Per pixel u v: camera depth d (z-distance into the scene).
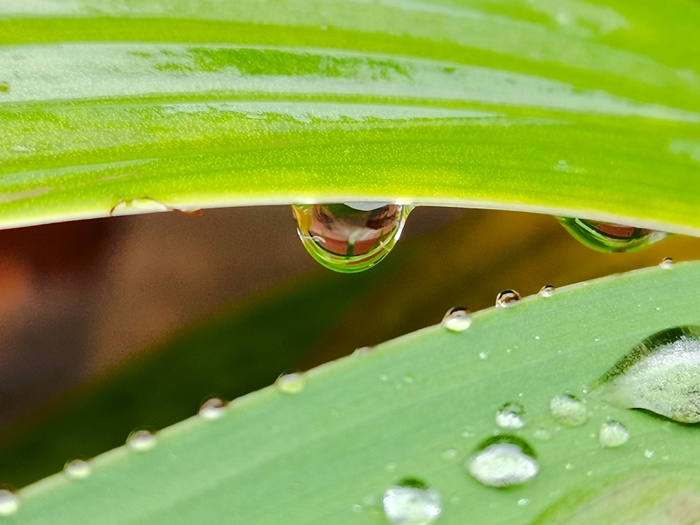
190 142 0.09
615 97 0.09
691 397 0.09
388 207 0.10
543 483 0.09
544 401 0.09
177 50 0.09
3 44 0.09
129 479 0.09
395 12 0.09
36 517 0.09
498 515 0.09
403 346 0.09
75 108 0.09
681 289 0.09
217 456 0.09
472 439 0.09
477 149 0.09
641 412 0.09
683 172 0.09
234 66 0.09
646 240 0.10
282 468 0.09
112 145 0.09
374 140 0.09
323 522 0.09
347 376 0.09
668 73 0.09
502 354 0.09
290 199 0.09
